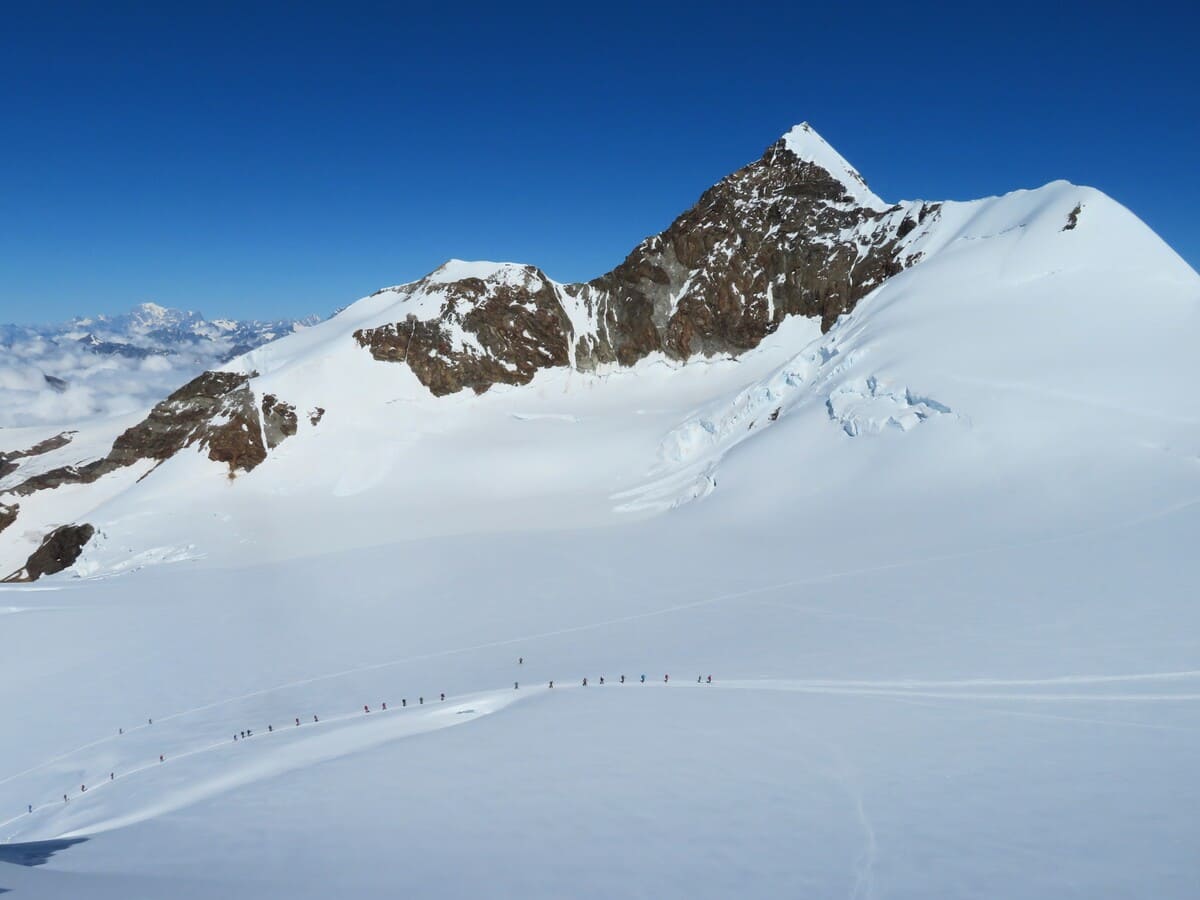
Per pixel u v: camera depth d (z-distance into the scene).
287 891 19.34
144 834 26.66
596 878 20.19
